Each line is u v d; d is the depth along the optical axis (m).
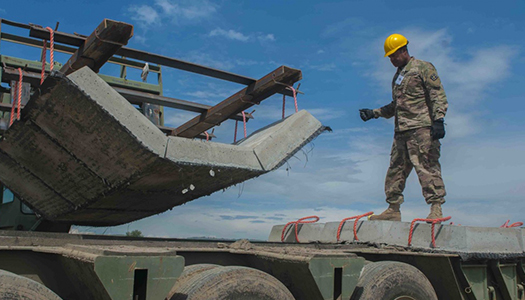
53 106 3.37
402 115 5.68
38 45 5.62
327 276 3.53
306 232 5.89
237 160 3.74
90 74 3.18
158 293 2.76
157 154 3.32
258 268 3.92
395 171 5.84
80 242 3.32
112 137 3.36
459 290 4.73
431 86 5.47
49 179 4.12
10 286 2.46
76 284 2.98
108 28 3.32
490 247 4.99
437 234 4.92
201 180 3.98
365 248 4.80
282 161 4.01
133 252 2.71
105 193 3.96
